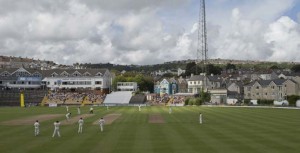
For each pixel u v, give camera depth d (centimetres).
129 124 6581
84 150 3853
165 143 4272
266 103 15075
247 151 3738
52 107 13850
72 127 6162
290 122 6794
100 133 5288
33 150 3881
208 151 3753
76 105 15675
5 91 16712
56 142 4425
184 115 8838
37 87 19538
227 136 4859
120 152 3719
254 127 5947
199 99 14988
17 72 19462
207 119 7581
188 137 4784
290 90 17438
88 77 19975
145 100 17138
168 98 17175
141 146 4069
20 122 7175
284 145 4088
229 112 9912
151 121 7188
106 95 17738
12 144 4291
